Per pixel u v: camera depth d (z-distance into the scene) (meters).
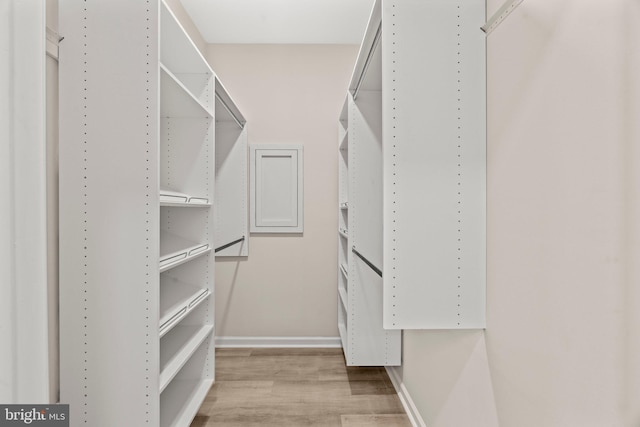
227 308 3.23
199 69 2.20
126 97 1.40
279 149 3.23
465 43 1.21
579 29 0.77
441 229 1.21
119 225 1.40
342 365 2.82
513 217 1.04
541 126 0.91
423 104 1.21
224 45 3.23
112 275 1.40
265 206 3.25
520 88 1.00
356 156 2.44
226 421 2.04
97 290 1.40
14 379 1.03
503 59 1.10
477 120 1.21
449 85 1.21
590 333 0.75
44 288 1.08
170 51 1.95
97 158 1.40
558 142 0.84
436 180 1.21
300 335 3.24
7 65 1.01
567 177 0.82
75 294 1.39
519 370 1.00
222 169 3.21
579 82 0.78
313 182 3.25
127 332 1.40
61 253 1.39
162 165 2.27
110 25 1.40
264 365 2.82
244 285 3.24
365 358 2.38
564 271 0.83
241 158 3.21
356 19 2.83
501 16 1.11
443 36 1.21
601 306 0.72
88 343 1.40
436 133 1.21
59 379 1.40
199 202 1.98
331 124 3.24
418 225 1.21
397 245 1.21
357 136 2.44
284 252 3.25
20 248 1.04
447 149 1.21
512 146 1.05
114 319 1.40
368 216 2.44
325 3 2.62
